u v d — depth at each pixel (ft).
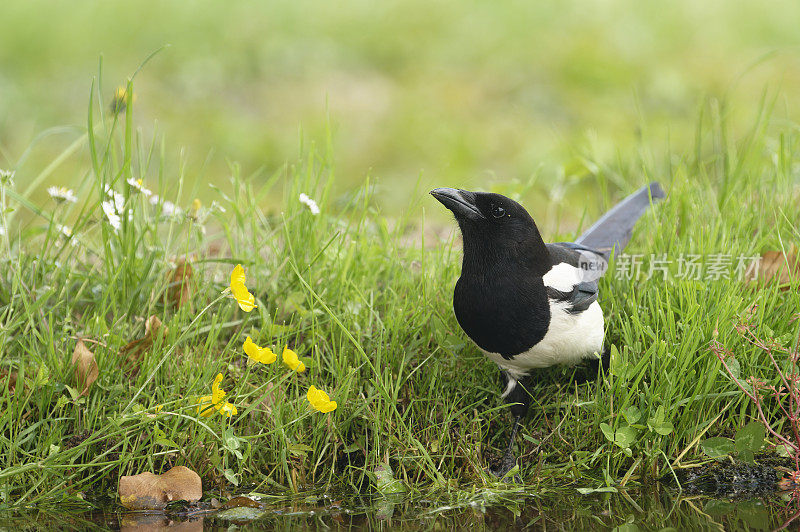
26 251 31.37
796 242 30.58
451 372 27.48
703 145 45.68
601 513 22.61
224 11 74.84
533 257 25.48
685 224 33.06
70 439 24.40
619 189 43.24
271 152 56.70
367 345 28.07
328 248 31.40
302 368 23.79
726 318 26.04
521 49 70.95
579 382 27.53
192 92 64.44
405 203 49.62
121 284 29.09
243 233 32.73
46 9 72.74
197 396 24.30
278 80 66.85
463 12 76.74
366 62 69.87
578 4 78.54
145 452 24.58
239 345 28.27
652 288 28.91
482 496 23.75
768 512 22.58
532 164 53.42
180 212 31.40
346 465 25.35
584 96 64.08
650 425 24.38
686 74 66.80
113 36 71.05
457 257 32.14
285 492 24.18
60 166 53.31
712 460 24.88
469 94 64.90
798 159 38.93
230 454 24.68
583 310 25.40
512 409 26.58
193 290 29.32
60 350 26.37
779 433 25.32
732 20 77.10
